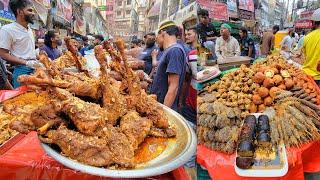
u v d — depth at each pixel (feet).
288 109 7.00
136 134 4.86
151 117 5.35
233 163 6.27
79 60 6.30
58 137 4.19
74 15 38.01
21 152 4.70
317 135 6.75
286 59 8.01
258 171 6.15
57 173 4.31
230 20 6.76
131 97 5.45
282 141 6.59
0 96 7.25
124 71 5.66
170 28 9.32
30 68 12.11
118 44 5.70
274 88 7.25
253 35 7.18
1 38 11.82
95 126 4.33
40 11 25.38
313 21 8.35
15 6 12.12
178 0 8.73
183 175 4.79
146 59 16.70
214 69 7.05
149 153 4.74
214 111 6.77
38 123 4.45
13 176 4.39
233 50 7.04
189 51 8.36
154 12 13.23
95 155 4.14
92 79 5.45
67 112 4.42
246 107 7.04
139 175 3.91
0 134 5.33
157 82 9.31
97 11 44.21
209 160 6.30
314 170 6.66
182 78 8.61
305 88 7.60
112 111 5.01
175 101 8.52
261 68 7.41
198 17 6.70
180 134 5.33
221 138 6.49
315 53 8.71
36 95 6.13
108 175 3.84
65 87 4.89
